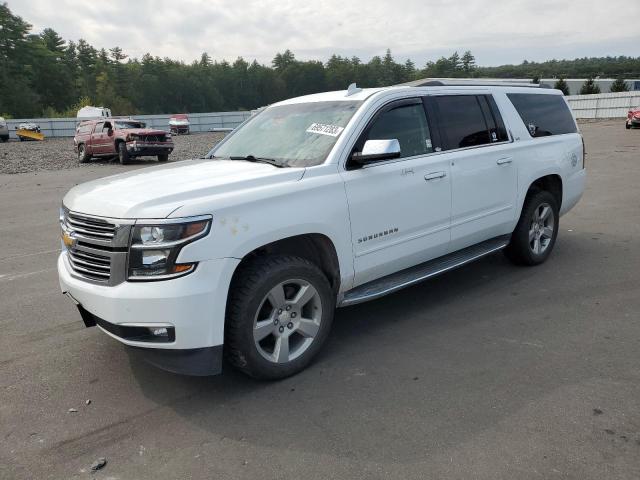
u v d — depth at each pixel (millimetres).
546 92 6117
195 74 139375
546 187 6102
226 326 3340
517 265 5941
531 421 2992
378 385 3482
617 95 47281
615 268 5754
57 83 106812
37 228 9039
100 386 3613
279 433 2996
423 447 2803
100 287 3217
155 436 3020
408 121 4445
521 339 4094
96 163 22391
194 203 3145
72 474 2713
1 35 100125
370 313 4770
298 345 3721
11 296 5488
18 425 3170
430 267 4645
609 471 2555
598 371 3541
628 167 14312
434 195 4469
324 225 3662
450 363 3746
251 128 4844
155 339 3145
